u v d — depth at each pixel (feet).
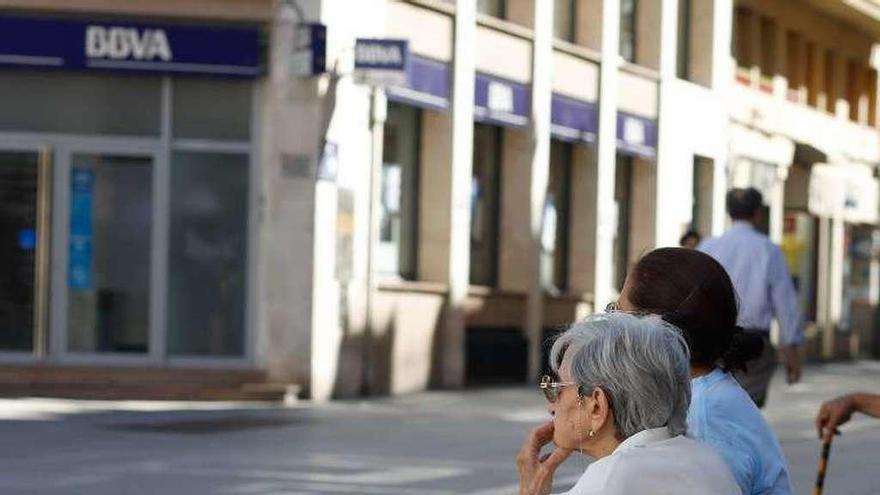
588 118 113.70
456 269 97.25
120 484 50.44
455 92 96.68
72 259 84.17
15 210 84.12
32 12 83.25
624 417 13.87
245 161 84.17
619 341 13.85
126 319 84.28
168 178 84.23
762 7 148.97
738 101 143.13
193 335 84.28
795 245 159.74
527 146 105.29
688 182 132.05
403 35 91.40
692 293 18.33
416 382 94.12
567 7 114.01
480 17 98.99
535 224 106.01
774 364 42.52
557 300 111.34
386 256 93.71
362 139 87.15
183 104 84.23
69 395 80.38
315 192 83.51
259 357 84.02
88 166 84.28
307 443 63.87
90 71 83.51
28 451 58.70
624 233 126.52
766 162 150.82
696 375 18.45
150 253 84.23
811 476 56.59
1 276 84.28
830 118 167.12
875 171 180.45
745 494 17.81
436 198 96.84
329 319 84.94
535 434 15.74
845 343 172.45
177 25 83.15
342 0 84.84
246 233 84.17
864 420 83.97
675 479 13.53
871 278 181.06
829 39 166.81
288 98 83.46
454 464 57.98
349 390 86.89
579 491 13.62
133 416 72.79
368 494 49.49
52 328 83.97
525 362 105.09
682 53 135.74
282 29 83.35
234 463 56.70
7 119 84.02
